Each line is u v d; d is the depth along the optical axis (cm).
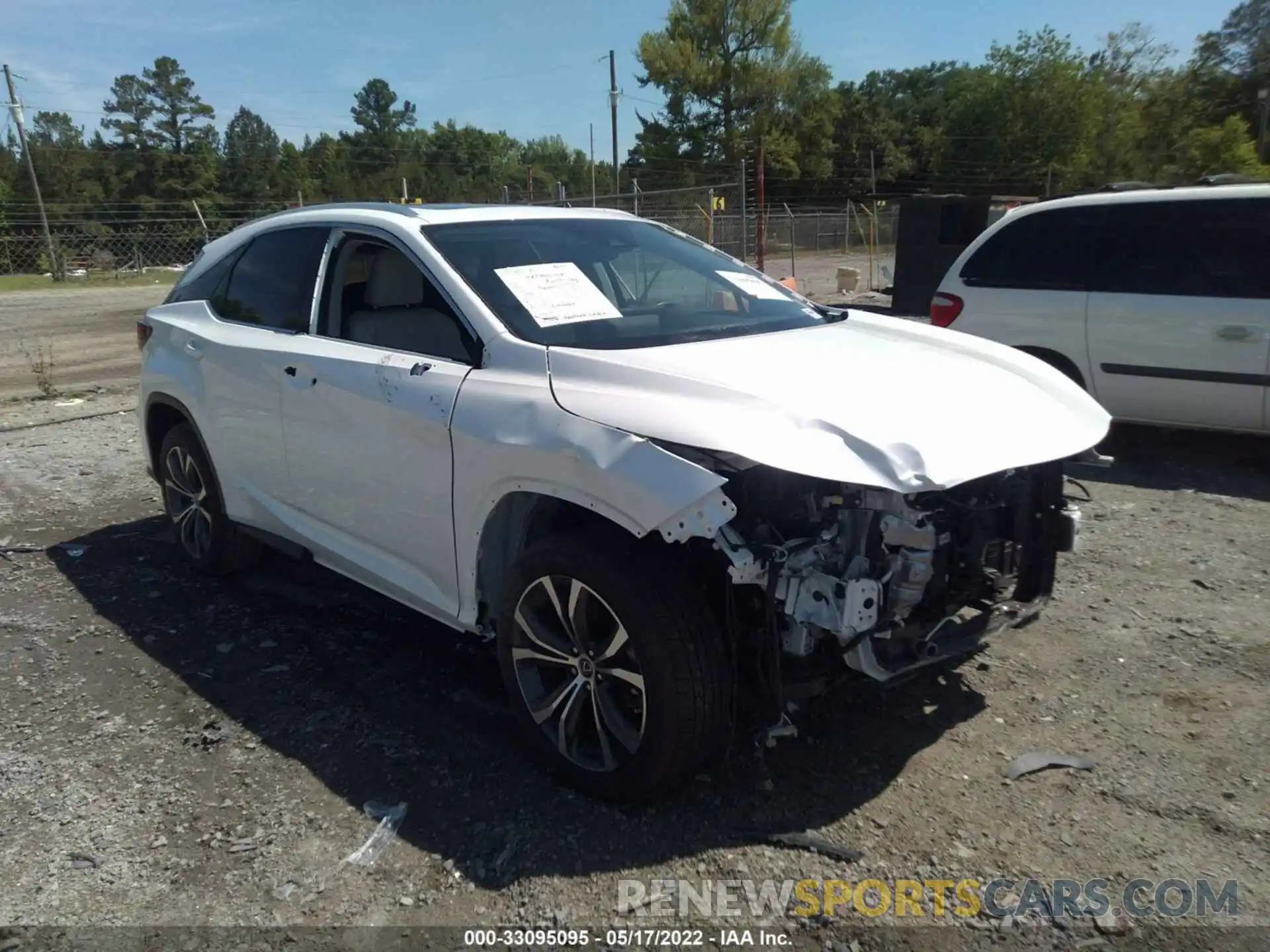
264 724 358
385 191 7412
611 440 281
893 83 8625
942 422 296
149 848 289
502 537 332
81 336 1623
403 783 319
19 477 698
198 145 6931
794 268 2423
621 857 281
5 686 390
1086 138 5150
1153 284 672
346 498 382
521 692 321
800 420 277
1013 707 362
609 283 387
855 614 272
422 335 368
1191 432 779
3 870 281
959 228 1429
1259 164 4881
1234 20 6388
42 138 7131
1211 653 402
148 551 545
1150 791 309
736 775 319
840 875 273
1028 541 345
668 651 276
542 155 9469
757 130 5341
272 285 442
